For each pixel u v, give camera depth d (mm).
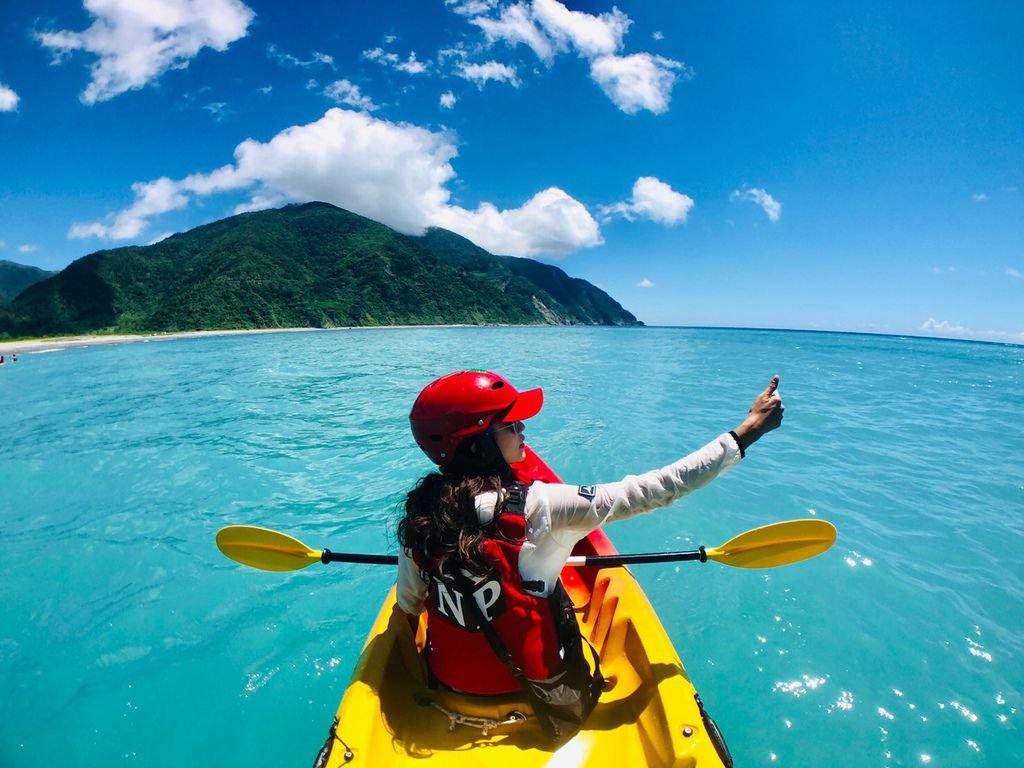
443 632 1749
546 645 1686
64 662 3215
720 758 1689
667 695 1867
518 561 1571
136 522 5070
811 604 3549
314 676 3059
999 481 6016
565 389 12328
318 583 3963
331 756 1655
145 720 2783
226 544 2523
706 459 1556
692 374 16172
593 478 6023
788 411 10133
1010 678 2908
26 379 14750
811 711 2693
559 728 1828
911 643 3176
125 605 3758
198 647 3309
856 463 6633
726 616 3418
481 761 1857
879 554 4207
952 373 19750
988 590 3742
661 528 4621
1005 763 2393
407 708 2107
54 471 6504
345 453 7078
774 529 2215
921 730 2572
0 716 2832
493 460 1633
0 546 4637
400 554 1798
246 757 2568
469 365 18406
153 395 11695
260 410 9883
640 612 2357
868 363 23094
